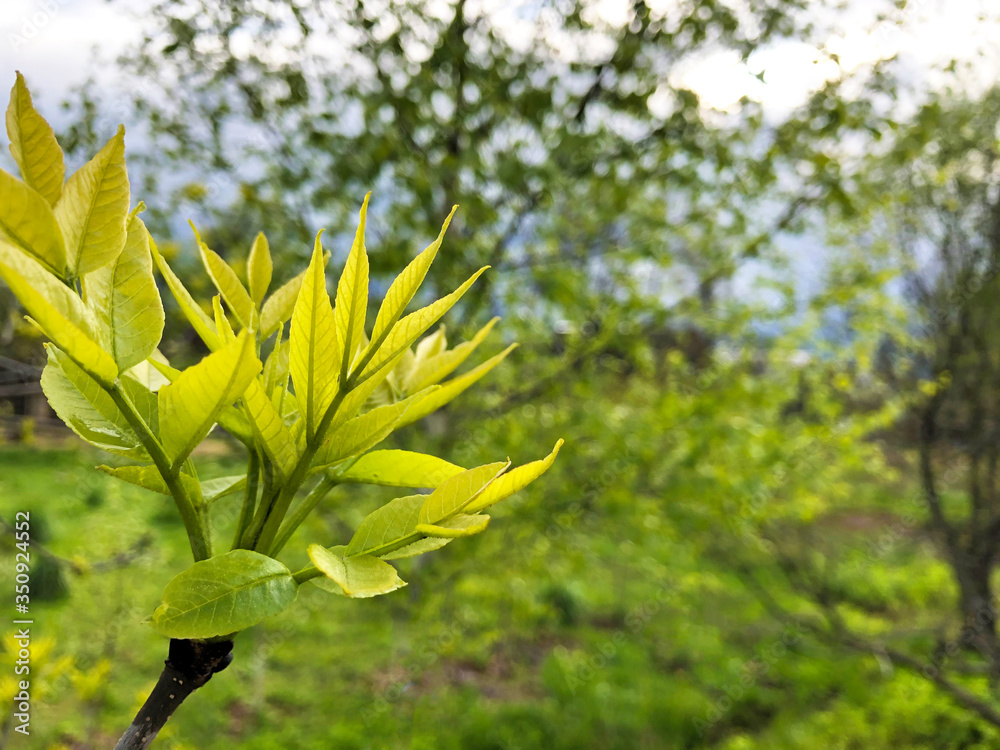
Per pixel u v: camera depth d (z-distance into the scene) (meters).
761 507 4.82
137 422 0.51
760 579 7.54
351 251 0.50
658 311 4.37
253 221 3.88
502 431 4.59
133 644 5.10
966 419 5.31
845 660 6.54
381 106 3.84
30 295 0.43
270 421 0.53
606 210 4.17
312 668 6.48
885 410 5.05
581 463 4.87
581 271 4.44
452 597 5.27
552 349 5.10
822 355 5.26
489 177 4.00
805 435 4.82
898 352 5.59
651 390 5.18
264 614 0.48
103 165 0.50
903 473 6.36
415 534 0.52
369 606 5.55
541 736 6.42
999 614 5.16
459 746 6.03
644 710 6.73
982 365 5.05
